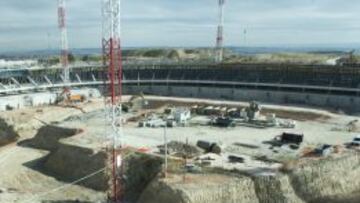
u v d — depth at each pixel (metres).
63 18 173.50
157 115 131.62
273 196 72.38
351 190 81.12
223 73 184.50
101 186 81.06
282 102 160.00
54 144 107.12
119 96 78.69
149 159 82.25
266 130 112.25
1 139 117.06
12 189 82.00
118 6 74.31
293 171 77.00
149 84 190.50
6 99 147.62
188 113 126.62
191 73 190.38
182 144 92.50
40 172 91.31
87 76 192.50
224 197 68.44
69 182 85.25
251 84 171.25
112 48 75.31
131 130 111.56
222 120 117.56
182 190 66.94
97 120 126.50
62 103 156.88
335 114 132.38
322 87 155.75
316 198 76.31
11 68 173.88
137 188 79.19
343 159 84.31
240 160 83.00
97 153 87.62
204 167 77.88
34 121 129.25
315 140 100.94
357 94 147.88
